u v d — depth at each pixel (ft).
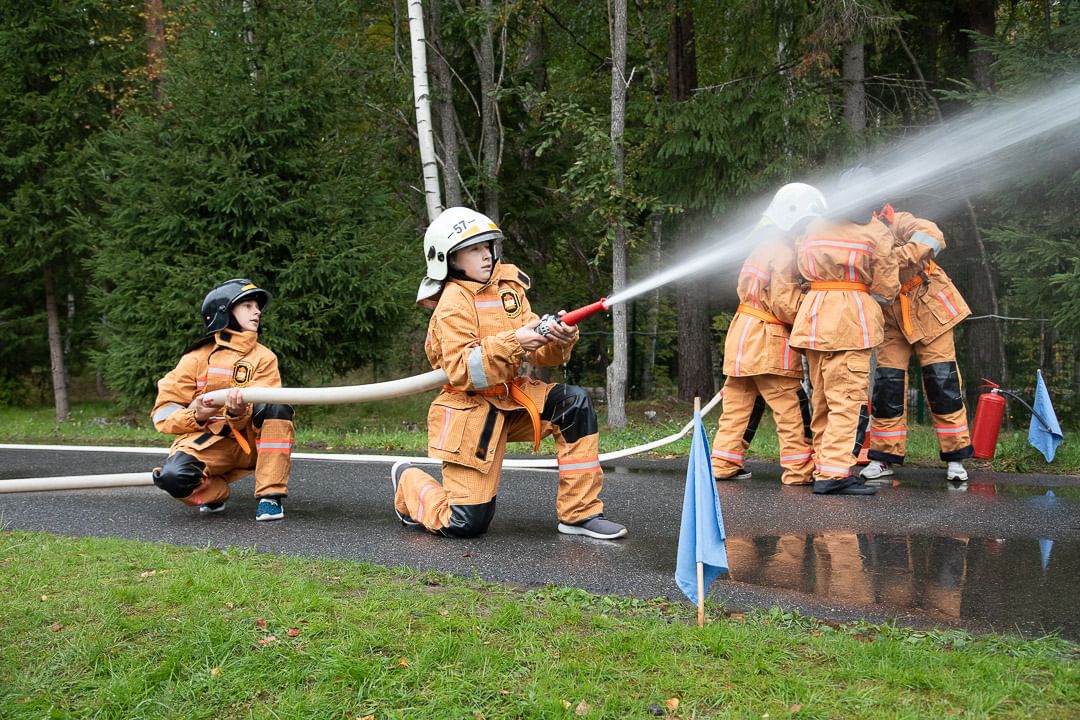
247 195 37.24
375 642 10.74
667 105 40.29
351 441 34.86
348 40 47.24
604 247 38.78
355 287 38.75
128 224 38.91
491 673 9.98
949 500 20.90
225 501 20.01
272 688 9.95
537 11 47.14
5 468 28.19
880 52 42.47
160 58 46.98
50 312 47.57
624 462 28.71
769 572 14.58
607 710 9.16
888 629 11.47
